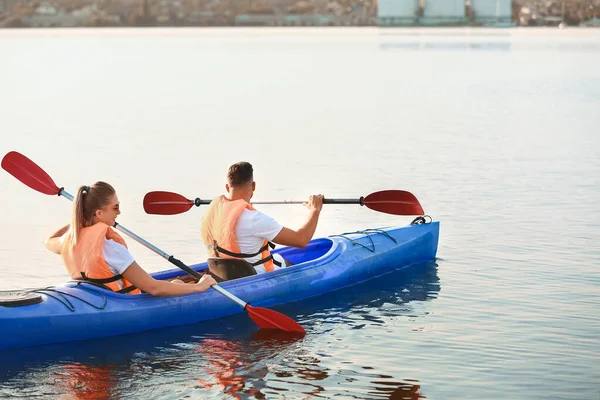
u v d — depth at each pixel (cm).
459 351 572
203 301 639
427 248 795
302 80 3167
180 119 1936
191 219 955
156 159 1359
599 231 883
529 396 504
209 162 1330
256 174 1222
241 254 662
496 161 1327
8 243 855
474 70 3719
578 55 4897
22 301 575
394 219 946
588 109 2133
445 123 1864
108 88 2767
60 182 1159
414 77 3334
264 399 501
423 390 513
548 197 1052
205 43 6625
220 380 529
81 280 606
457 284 721
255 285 661
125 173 1227
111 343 592
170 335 609
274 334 612
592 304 660
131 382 527
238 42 6919
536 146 1491
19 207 1017
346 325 629
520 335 598
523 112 2084
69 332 588
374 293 707
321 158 1369
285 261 748
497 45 6450
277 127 1792
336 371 542
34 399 502
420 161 1334
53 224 939
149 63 4088
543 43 6806
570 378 527
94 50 5294
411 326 623
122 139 1597
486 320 630
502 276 739
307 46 6188
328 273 712
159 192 736
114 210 605
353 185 1138
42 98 2428
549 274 740
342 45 6425
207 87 2833
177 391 513
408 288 716
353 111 2120
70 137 1622
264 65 4006
